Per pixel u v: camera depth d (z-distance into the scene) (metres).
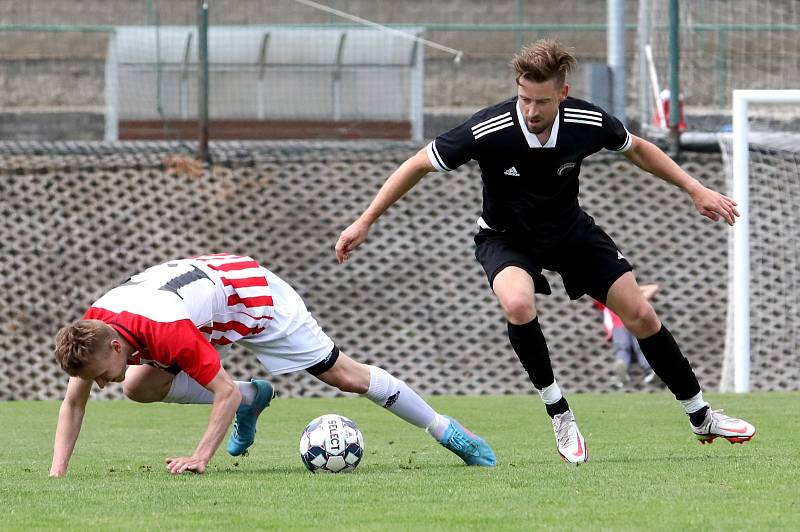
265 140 47.12
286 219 42.59
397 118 49.53
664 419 24.72
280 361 17.19
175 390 17.22
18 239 41.62
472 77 64.44
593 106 16.38
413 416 17.19
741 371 32.69
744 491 13.80
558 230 16.86
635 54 48.91
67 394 16.75
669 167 17.05
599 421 24.34
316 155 44.41
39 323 39.41
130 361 15.57
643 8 44.38
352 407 28.81
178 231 42.19
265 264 41.38
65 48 58.44
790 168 40.09
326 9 62.66
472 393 37.53
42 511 12.91
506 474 15.70
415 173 16.73
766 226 39.22
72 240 41.78
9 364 38.19
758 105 43.81
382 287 40.56
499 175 16.55
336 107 49.28
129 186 43.09
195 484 14.94
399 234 41.72
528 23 66.69
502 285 16.58
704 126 44.06
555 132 16.06
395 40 50.19
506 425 24.30
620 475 15.33
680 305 39.91
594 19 66.50
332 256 41.47
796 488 14.02
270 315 16.94
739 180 33.03
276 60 48.53
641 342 17.52
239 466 17.56
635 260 40.75
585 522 11.86
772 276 38.59
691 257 40.72
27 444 21.91
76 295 40.34
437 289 40.38
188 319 15.52
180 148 44.47
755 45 47.09
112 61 47.84
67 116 54.56
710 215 17.06
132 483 15.12
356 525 11.85
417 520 12.10
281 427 24.45
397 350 38.88
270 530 11.63
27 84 57.75
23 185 43.03
